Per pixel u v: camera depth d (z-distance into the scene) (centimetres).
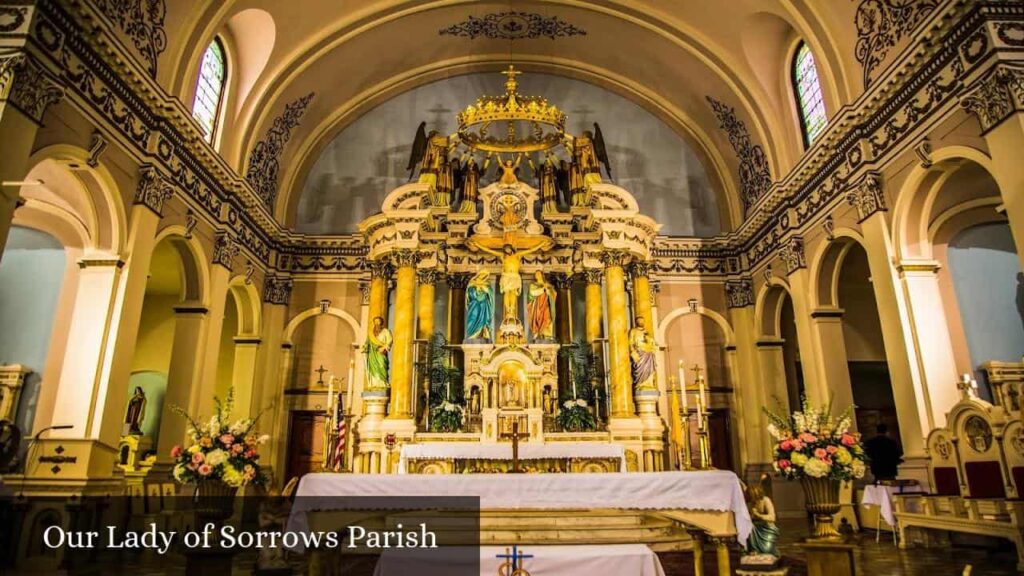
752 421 1412
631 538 814
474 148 1316
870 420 1633
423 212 1281
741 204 1532
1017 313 980
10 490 758
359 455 1173
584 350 1364
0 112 670
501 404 1199
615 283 1291
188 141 1039
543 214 1418
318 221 1538
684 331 1512
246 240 1323
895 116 947
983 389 931
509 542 796
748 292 1489
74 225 976
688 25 1359
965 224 1002
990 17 760
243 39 1250
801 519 1262
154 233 949
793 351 1526
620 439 1174
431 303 1362
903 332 922
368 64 1495
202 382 1106
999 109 746
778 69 1327
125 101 886
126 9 871
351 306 1481
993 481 742
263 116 1310
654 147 1627
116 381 852
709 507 543
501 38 1561
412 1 1384
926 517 809
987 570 662
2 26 697
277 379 1411
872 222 991
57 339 960
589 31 1507
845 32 1043
